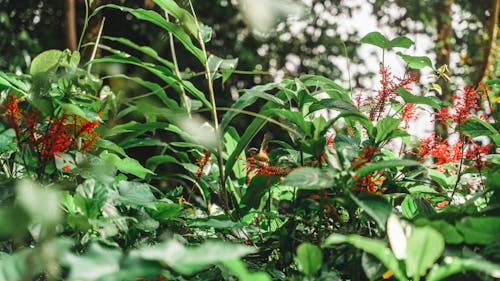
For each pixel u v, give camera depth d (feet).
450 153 5.49
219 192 6.56
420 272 3.03
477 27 24.13
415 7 25.12
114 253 2.96
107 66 6.24
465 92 5.34
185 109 6.48
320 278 3.80
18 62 21.49
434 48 23.66
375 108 5.85
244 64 29.99
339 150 4.26
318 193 4.85
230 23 29.78
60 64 5.41
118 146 5.99
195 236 5.55
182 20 6.07
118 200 4.70
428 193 5.80
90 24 9.28
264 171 5.24
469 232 3.65
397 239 3.16
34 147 4.75
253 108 26.17
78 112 4.82
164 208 5.24
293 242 4.77
